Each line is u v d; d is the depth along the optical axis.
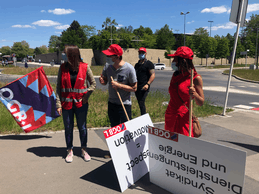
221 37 63.69
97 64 57.78
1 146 3.86
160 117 6.10
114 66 3.22
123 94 3.29
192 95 2.31
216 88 14.19
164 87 14.52
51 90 4.25
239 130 5.05
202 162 2.14
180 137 2.31
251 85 16.95
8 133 4.54
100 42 55.38
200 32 56.75
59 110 3.31
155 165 2.67
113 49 3.09
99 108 7.00
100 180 2.82
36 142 4.09
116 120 3.45
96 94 9.19
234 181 1.90
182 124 2.56
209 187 2.11
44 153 3.61
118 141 2.75
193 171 2.24
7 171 3.01
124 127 2.84
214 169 2.04
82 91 3.31
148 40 77.12
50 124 4.99
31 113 4.22
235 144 4.17
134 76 3.22
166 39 72.56
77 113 3.37
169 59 62.97
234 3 5.97
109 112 3.45
